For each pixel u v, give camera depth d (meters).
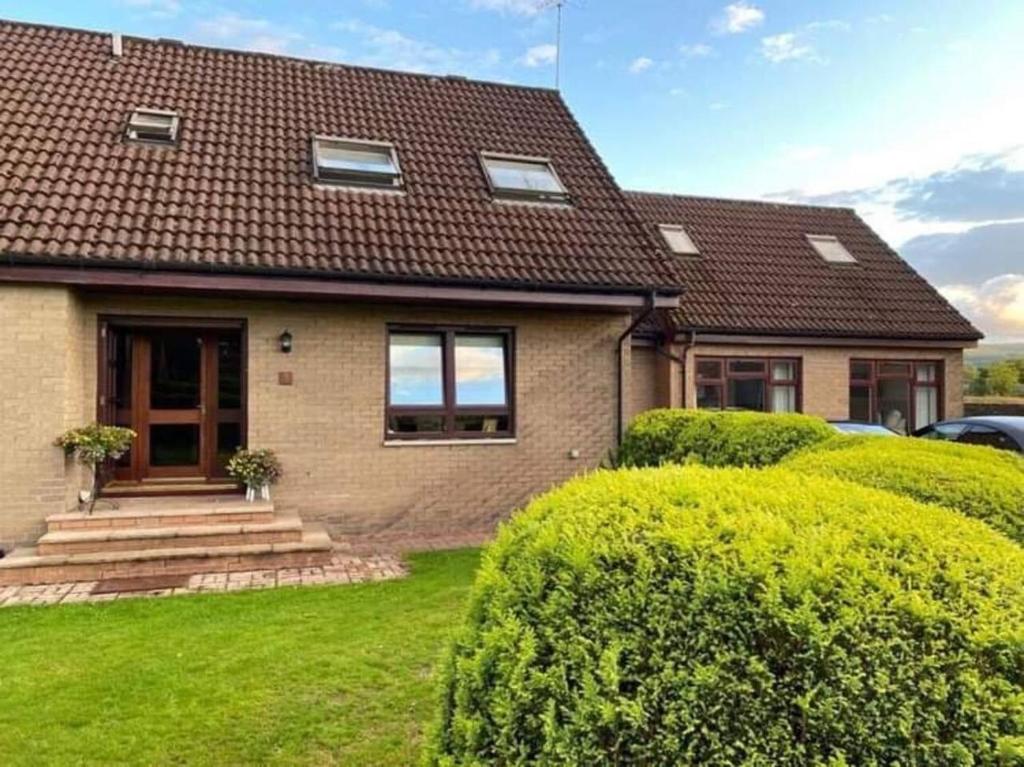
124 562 7.24
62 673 4.59
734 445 7.50
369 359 9.44
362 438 9.40
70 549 7.27
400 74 12.65
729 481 2.75
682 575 2.05
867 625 1.89
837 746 1.81
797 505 2.43
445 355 9.88
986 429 9.21
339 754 3.61
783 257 16.45
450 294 9.00
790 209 18.27
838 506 2.45
